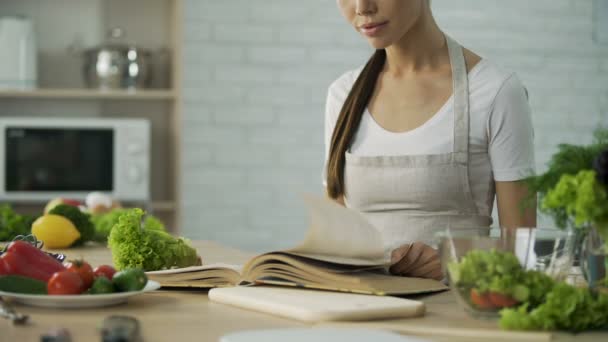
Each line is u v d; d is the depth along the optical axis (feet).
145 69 13.38
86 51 13.23
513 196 5.76
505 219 5.79
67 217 7.90
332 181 6.21
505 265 3.63
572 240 3.68
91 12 13.67
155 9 14.23
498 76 5.86
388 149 5.97
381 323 3.72
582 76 15.17
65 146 12.83
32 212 13.24
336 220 4.52
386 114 6.08
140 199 13.00
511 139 5.77
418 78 6.02
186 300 4.44
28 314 3.98
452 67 5.94
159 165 14.32
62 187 12.82
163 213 14.02
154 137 14.25
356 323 3.74
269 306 4.02
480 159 5.89
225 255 6.81
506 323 3.56
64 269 4.49
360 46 14.51
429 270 4.93
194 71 14.11
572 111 15.16
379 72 6.20
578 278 4.08
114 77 13.17
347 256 4.61
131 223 5.18
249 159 14.29
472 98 5.84
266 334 3.37
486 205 5.97
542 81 15.06
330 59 14.44
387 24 5.57
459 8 14.74
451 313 4.00
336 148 6.18
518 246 3.64
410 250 5.01
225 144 14.23
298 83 14.38
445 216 5.87
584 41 15.15
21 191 12.69
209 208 14.20
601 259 3.62
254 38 14.24
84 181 12.88
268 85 14.29
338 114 6.55
